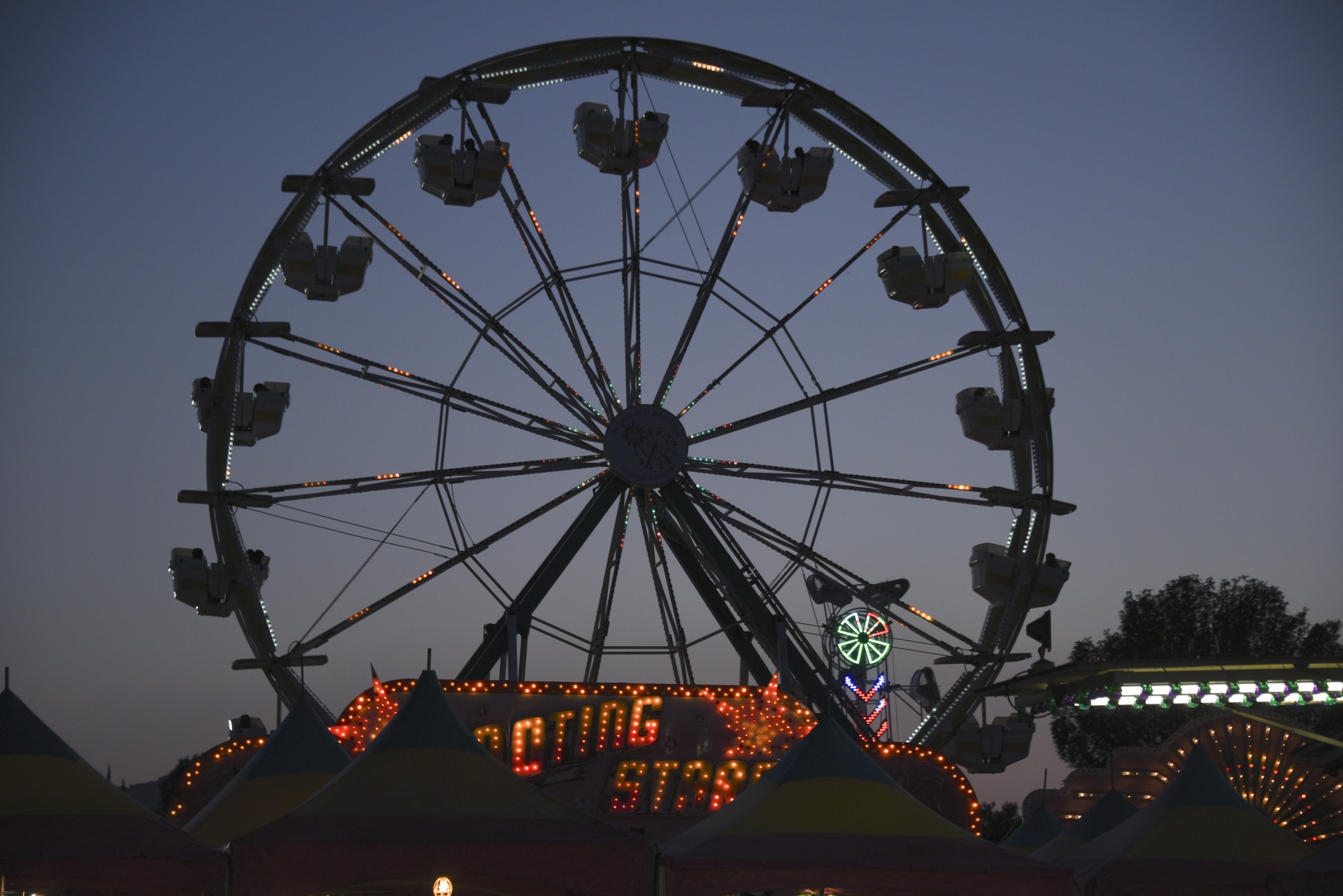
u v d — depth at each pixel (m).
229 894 12.11
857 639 32.81
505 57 27.72
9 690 14.63
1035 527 28.89
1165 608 59.03
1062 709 20.66
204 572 25.52
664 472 27.16
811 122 29.59
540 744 21.06
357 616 25.59
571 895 15.70
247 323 26.33
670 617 28.98
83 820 13.31
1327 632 56.97
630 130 28.12
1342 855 14.97
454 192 27.44
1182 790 17.02
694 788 21.20
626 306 28.27
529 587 26.02
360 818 12.91
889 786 14.43
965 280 29.16
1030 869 13.04
